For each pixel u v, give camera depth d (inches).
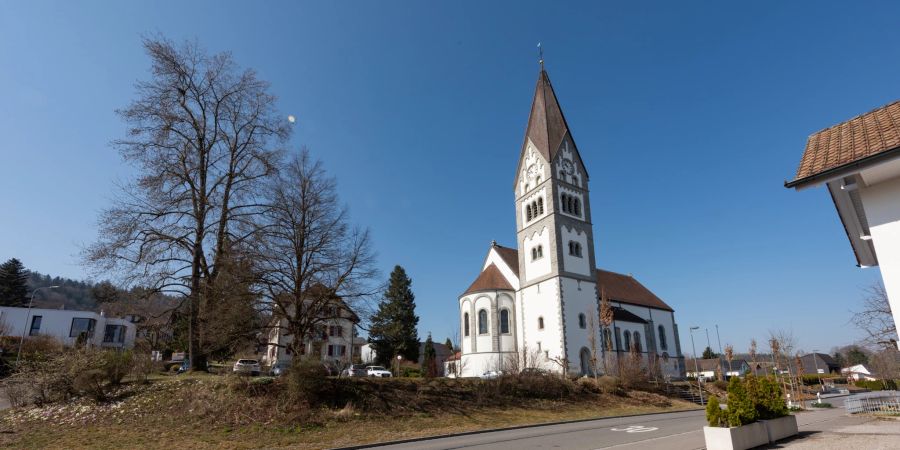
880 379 2445.9
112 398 898.1
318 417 915.4
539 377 1435.8
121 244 1131.3
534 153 2249.0
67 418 812.6
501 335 2078.0
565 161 2215.8
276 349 1626.5
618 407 1422.2
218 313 1005.2
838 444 576.7
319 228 1099.3
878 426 741.3
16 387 883.4
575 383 1514.5
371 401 1034.1
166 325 1204.5
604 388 1555.1
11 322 2741.1
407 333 2856.8
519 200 2289.6
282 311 1034.7
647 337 2342.5
